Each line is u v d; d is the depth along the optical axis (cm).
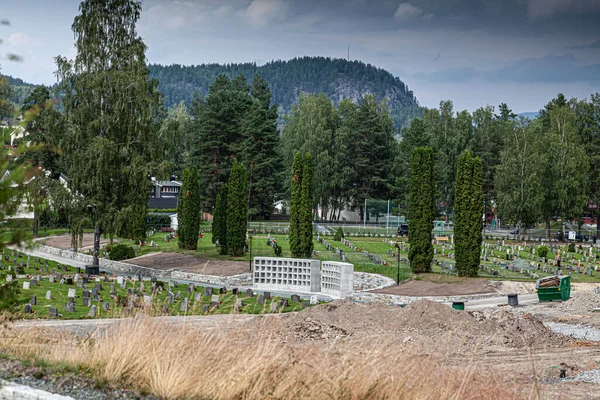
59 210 5725
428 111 12219
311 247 6272
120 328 1595
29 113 1188
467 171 5712
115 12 6016
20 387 1267
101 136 5728
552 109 11762
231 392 1335
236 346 1500
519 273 6272
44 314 3366
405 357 1565
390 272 5784
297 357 1447
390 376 1398
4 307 1363
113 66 6000
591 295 4638
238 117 10862
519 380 2080
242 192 6594
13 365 1482
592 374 2286
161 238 8206
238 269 5928
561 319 3916
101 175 5650
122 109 5788
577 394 1948
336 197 11762
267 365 1391
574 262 7181
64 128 5816
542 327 3247
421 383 1433
